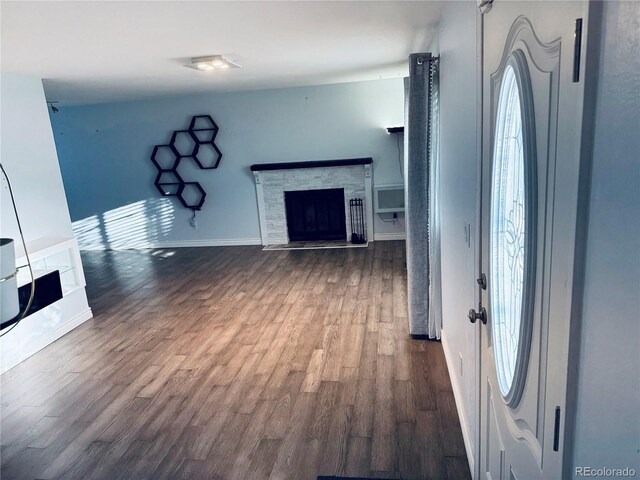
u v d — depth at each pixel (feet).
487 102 5.03
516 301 4.20
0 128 12.52
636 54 1.88
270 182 22.62
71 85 15.29
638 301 1.92
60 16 7.31
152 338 13.15
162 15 7.59
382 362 10.89
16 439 8.93
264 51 11.59
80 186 23.94
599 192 2.31
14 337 12.04
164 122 22.54
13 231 12.95
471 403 7.11
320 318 13.74
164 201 23.62
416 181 11.13
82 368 11.62
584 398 2.59
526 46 3.52
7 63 11.18
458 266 8.09
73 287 14.29
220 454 8.16
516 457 4.36
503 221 4.58
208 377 10.77
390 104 21.26
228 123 22.30
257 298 15.83
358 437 8.34
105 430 9.04
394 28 10.10
